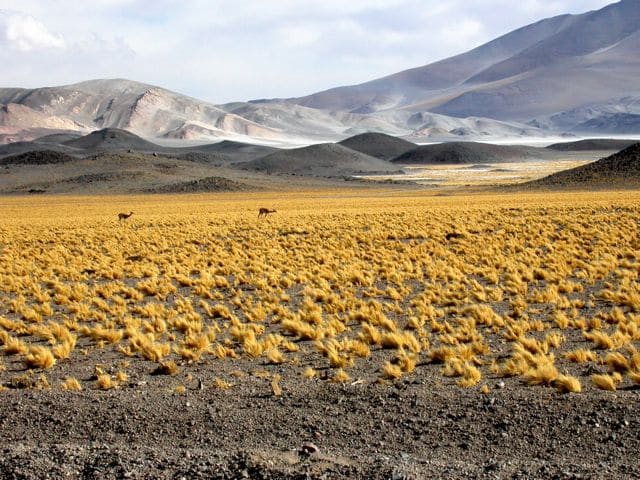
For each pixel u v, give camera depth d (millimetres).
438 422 8656
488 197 91688
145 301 19984
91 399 10094
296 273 24219
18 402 10055
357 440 8219
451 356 12031
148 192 158250
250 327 15258
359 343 12914
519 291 19172
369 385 10375
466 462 7441
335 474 7023
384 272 23734
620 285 19062
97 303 18844
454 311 16812
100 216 66812
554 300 17703
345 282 21938
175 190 157875
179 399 9984
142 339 13703
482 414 8812
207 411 9398
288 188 164750
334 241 33625
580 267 23531
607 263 22641
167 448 8125
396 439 8203
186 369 12125
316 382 10781
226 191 154875
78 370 12258
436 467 7160
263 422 8922
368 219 48375
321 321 15789
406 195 121875
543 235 33125
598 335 12766
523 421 8492
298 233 40156
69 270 25297
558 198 77375
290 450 7875
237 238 38156
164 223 50688
